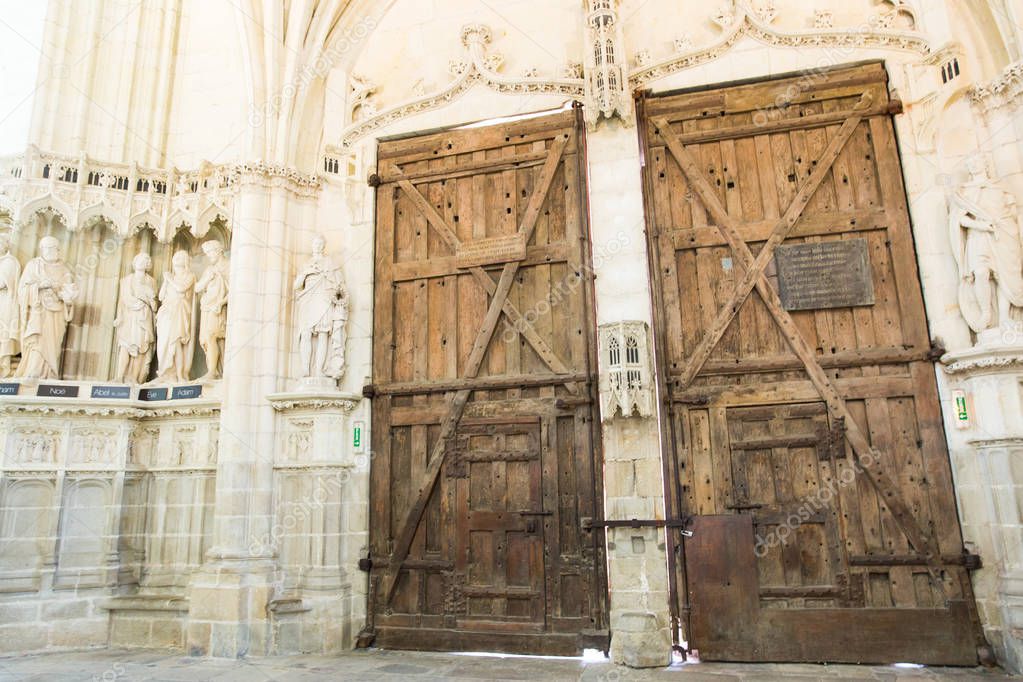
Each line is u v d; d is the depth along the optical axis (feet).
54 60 35.27
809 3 30.37
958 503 25.18
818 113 29.30
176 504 32.17
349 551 30.45
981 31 27.96
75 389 31.58
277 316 32.09
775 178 29.22
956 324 26.09
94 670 25.76
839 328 27.48
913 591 25.04
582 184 30.96
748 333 28.19
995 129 26.96
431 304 32.07
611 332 28.02
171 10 37.76
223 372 31.89
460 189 32.83
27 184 32.53
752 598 26.00
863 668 24.45
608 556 27.37
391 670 25.48
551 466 28.86
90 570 30.53
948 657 24.26
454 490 29.84
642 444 27.43
